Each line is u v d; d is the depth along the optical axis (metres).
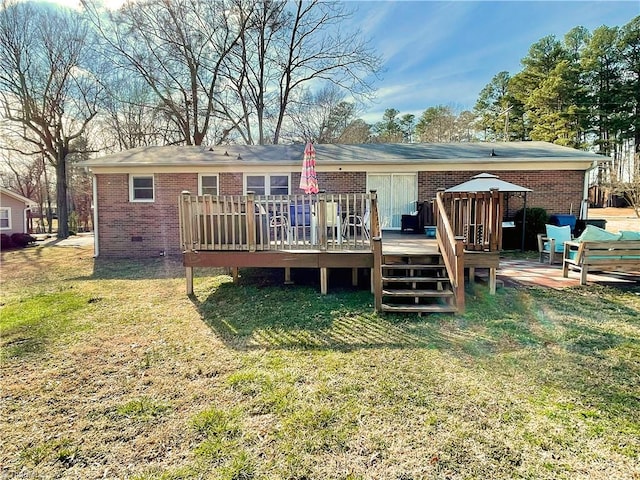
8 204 18.70
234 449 2.47
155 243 11.72
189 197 6.39
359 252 6.16
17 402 3.14
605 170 28.52
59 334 4.76
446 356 3.81
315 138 26.67
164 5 18.64
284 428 2.67
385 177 11.45
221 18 19.56
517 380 3.27
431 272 6.17
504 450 2.38
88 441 2.61
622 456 2.30
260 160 11.48
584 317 4.79
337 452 2.41
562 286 6.26
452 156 11.45
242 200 6.30
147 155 12.49
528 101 29.42
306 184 7.34
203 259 6.45
